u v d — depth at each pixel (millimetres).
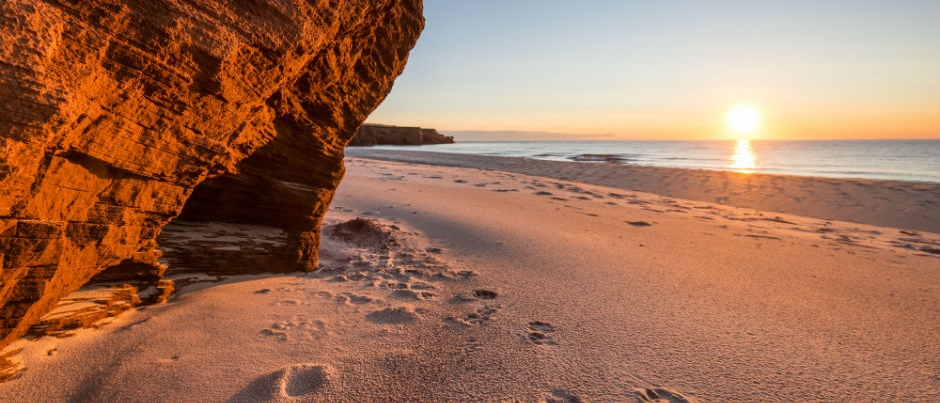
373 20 5504
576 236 8656
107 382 3320
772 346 4125
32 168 2766
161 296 4738
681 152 65875
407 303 5160
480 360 3803
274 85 4281
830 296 5527
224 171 4996
